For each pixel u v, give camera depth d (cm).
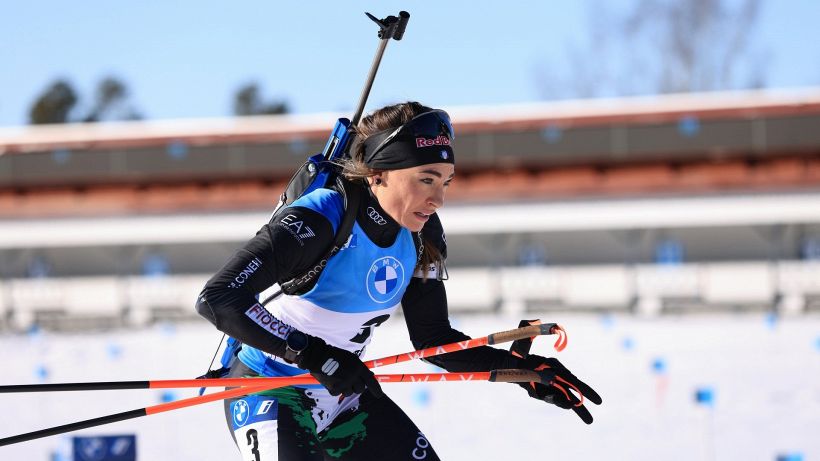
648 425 1850
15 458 1658
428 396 2033
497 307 4116
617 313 4041
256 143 4409
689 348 2912
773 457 1608
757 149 4100
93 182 4434
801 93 4247
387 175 805
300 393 851
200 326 4094
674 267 4047
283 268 779
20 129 4622
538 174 4194
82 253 4409
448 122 830
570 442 1739
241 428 828
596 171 4159
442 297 910
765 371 2447
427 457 866
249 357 870
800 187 4034
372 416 884
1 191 4456
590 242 4131
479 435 1795
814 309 4016
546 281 4084
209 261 4388
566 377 877
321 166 817
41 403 2130
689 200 4059
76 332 4047
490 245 4169
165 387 804
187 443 1714
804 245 4056
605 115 4253
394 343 3089
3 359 3114
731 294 4016
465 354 906
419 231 859
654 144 4175
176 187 4400
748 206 4031
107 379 2650
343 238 800
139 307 4341
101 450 1215
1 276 4422
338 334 847
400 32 891
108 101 13162
